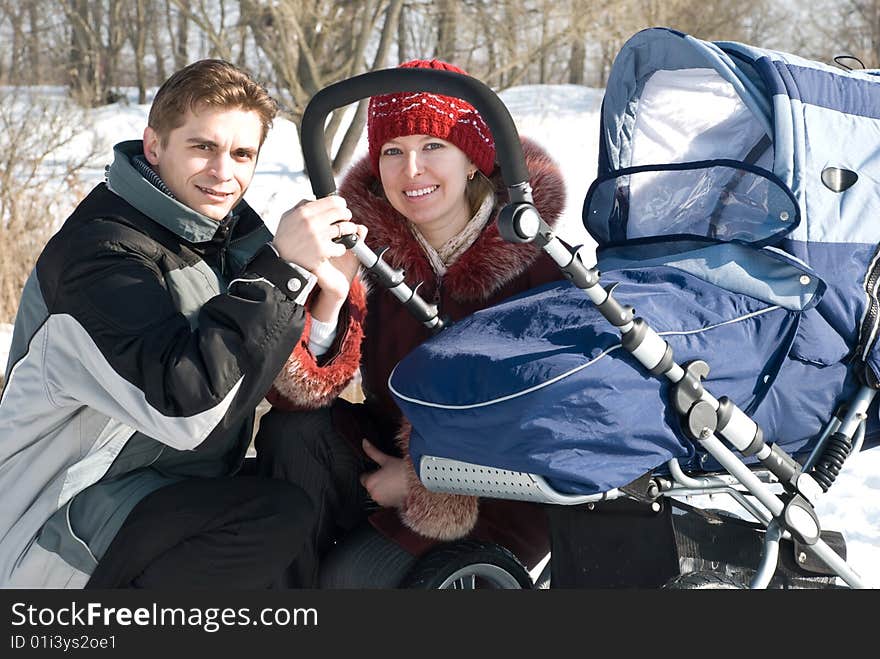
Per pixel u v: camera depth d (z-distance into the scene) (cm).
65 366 243
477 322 259
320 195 249
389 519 279
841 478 454
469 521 274
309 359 271
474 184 297
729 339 246
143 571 248
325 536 289
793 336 252
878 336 264
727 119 287
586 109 1711
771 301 252
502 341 245
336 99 241
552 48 1164
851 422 265
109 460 249
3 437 250
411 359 252
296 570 282
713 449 240
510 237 218
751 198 263
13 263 713
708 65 282
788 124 262
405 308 292
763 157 279
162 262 252
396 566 275
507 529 292
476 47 1192
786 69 270
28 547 244
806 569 267
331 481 286
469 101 224
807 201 260
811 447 272
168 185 259
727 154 285
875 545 385
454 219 295
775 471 253
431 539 273
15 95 1052
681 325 243
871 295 267
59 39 2262
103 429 248
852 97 277
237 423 265
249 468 289
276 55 1053
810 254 258
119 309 237
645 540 258
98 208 253
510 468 231
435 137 285
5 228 732
